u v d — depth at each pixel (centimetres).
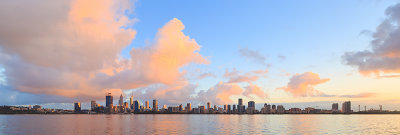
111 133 15238
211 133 14962
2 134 15000
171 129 18038
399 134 14338
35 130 17612
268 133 14762
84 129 18300
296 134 14188
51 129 18338
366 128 18375
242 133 14850
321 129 17462
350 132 15375
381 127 19375
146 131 16500
